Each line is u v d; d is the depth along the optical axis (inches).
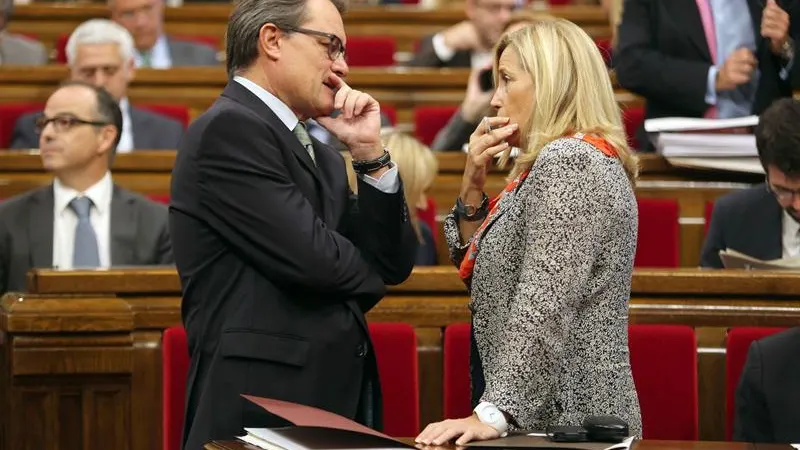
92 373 478.9
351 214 394.6
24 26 1135.0
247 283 375.2
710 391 502.0
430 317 511.2
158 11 999.0
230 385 370.0
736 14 717.3
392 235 387.2
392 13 1146.0
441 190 749.3
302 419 323.9
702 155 697.0
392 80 920.9
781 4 703.7
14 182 757.9
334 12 385.4
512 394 341.4
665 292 506.9
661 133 701.3
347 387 378.0
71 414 479.8
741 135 693.9
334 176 398.3
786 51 698.2
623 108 530.3
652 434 482.0
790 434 437.7
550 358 344.5
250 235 369.4
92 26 835.4
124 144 833.5
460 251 407.8
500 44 389.7
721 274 504.4
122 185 764.6
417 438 331.0
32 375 474.9
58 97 659.4
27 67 920.9
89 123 654.5
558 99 369.4
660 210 700.7
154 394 498.9
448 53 978.1
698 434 501.4
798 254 608.1
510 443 321.7
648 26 729.6
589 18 1083.9
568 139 361.1
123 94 838.5
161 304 501.7
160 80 911.0
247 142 371.9
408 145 648.4
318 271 366.6
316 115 387.2
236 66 388.2
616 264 356.8
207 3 1225.4
